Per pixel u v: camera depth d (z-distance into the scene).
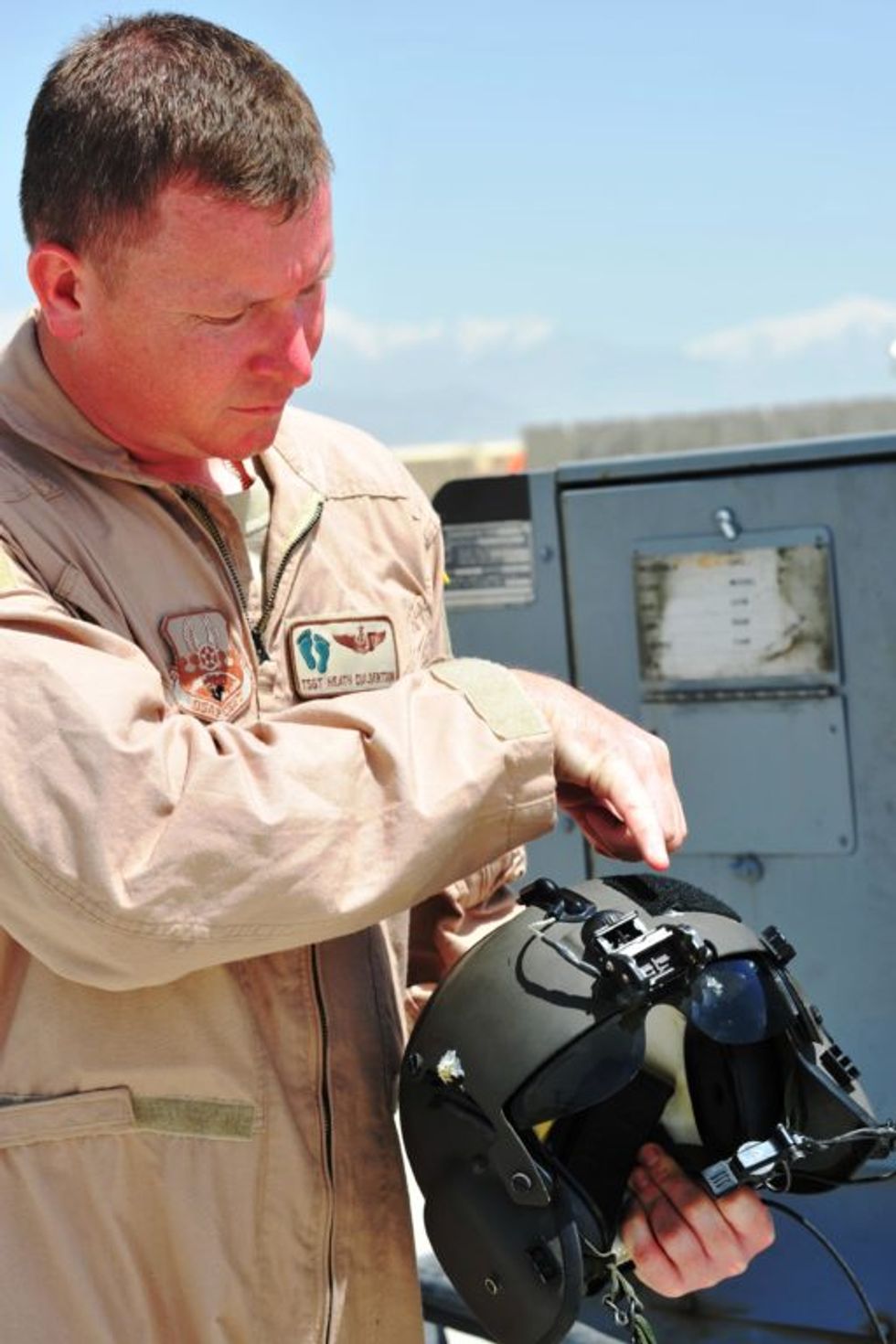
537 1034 1.33
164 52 1.28
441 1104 1.39
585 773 1.38
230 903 1.24
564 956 1.35
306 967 1.38
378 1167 1.43
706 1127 1.49
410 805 1.29
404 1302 1.44
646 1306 2.33
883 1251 2.27
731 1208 1.40
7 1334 1.34
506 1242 1.36
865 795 2.46
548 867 2.71
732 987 1.38
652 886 1.46
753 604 2.50
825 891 2.50
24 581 1.31
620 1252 1.44
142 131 1.25
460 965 1.44
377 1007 1.46
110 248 1.28
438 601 1.64
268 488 1.51
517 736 1.34
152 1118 1.34
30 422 1.38
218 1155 1.35
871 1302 2.24
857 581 2.43
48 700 1.23
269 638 1.47
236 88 1.27
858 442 2.41
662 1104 1.49
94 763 1.22
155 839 1.23
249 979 1.37
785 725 2.50
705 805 2.56
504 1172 1.33
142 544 1.39
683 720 2.57
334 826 1.27
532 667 2.67
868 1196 2.28
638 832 1.35
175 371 1.31
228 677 1.42
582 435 12.59
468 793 1.31
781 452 2.46
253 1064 1.36
